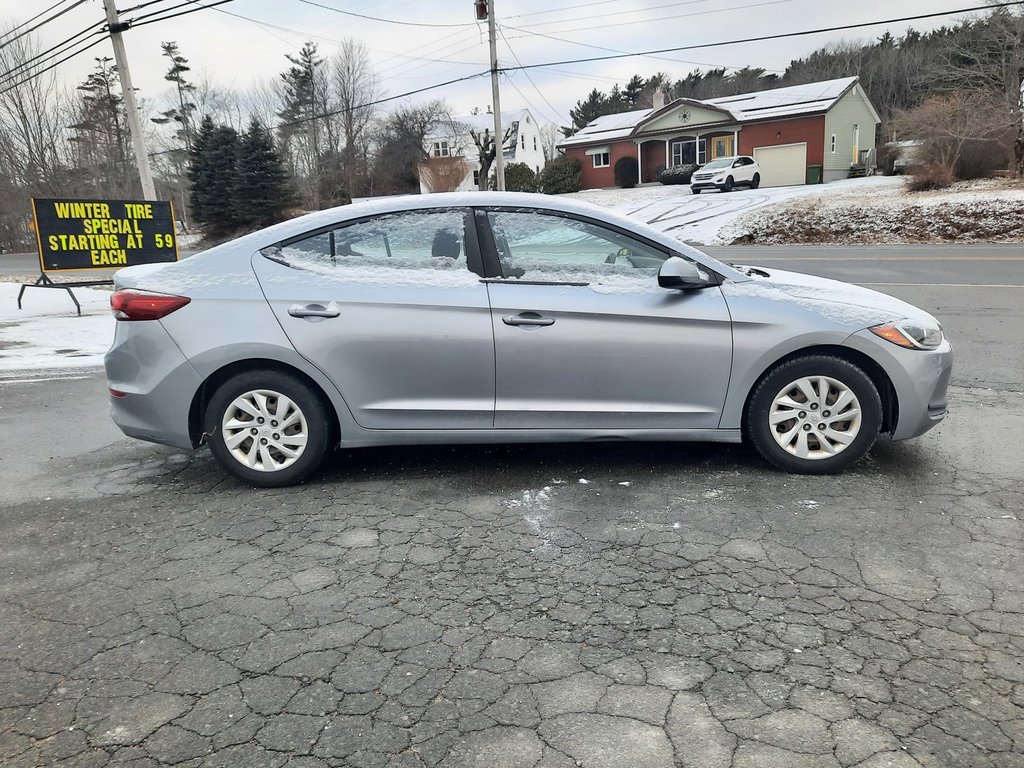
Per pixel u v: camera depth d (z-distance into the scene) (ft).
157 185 185.06
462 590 9.57
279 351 12.56
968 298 32.96
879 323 12.50
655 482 12.94
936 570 9.71
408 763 6.60
